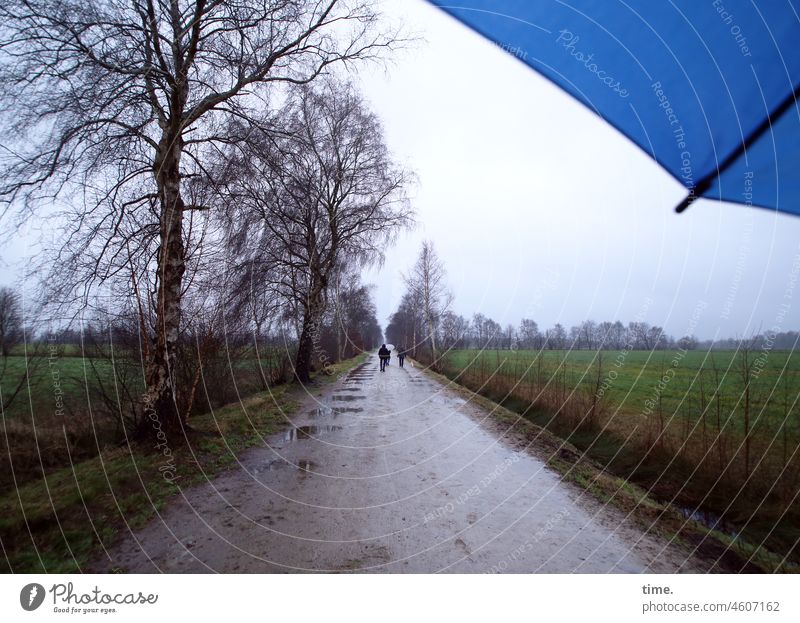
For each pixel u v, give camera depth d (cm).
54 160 495
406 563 299
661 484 440
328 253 1441
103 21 478
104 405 660
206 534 336
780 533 330
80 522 347
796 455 367
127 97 530
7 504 378
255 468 510
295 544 322
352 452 586
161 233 579
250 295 1019
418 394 1190
